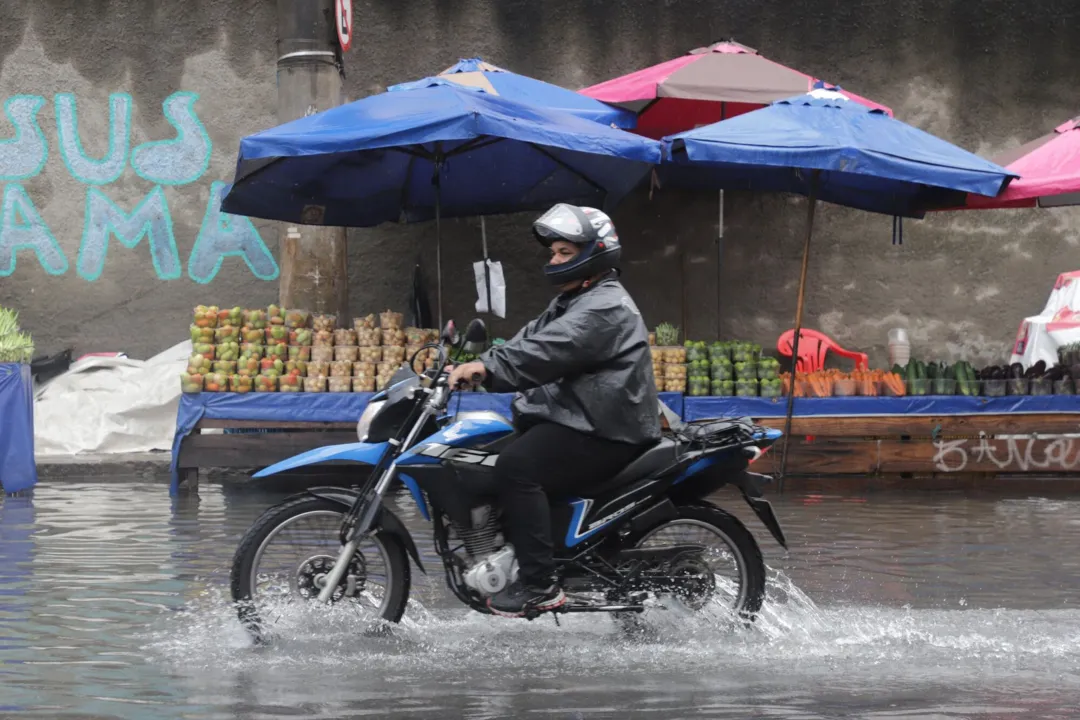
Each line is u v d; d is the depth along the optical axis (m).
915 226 17.72
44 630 6.56
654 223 17.50
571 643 6.41
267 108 17.00
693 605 6.61
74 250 17.00
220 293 17.03
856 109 13.12
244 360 13.35
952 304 17.80
